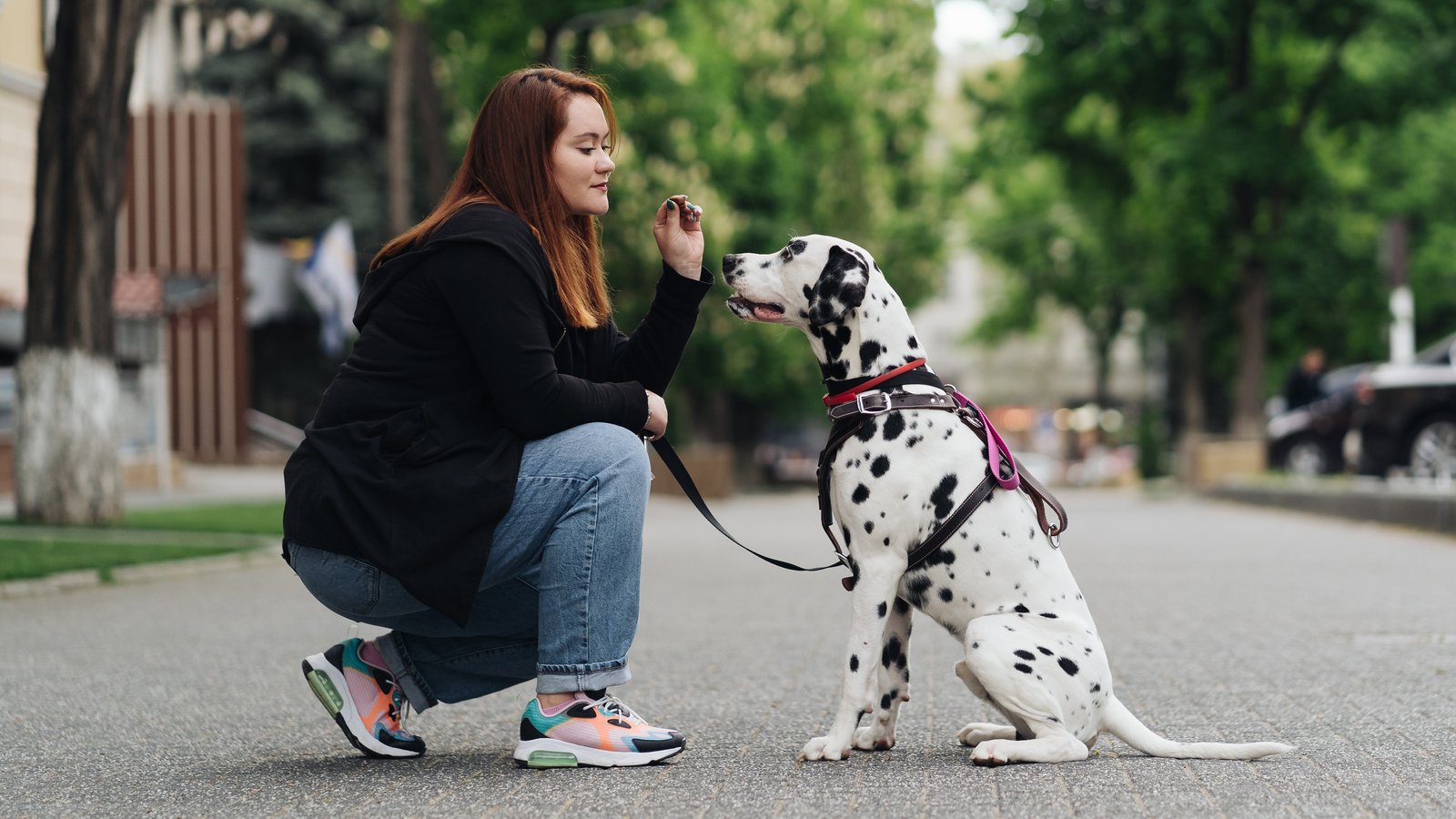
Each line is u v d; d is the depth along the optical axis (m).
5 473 19.56
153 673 6.42
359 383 4.11
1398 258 21.17
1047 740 4.15
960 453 4.30
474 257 4.05
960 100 32.84
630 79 28.58
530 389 4.05
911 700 5.58
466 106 27.03
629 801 3.76
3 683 6.14
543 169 4.31
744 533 18.02
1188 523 18.83
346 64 37.75
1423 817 3.51
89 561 10.74
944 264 44.19
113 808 3.82
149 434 22.77
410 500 3.98
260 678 6.28
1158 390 66.00
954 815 3.55
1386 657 6.59
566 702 4.23
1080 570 11.60
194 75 37.84
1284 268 30.88
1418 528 15.48
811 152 39.59
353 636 4.53
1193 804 3.65
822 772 4.12
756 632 7.91
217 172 26.66
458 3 22.53
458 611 3.97
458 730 5.00
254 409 38.69
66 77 13.48
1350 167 31.44
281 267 36.97
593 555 4.15
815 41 38.91
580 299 4.35
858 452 4.32
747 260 4.49
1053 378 71.25
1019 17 28.25
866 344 4.41
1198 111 28.80
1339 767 4.12
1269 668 6.30
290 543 4.13
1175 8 26.34
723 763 4.26
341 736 4.89
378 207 38.12
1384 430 18.27
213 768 4.34
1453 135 33.38
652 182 30.81
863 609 4.31
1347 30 26.73
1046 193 42.62
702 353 34.91
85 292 13.66
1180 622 8.05
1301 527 17.58
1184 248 29.75
